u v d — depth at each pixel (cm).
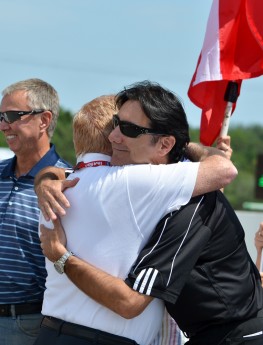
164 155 346
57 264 337
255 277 367
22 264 436
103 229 335
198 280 342
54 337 342
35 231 439
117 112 359
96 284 327
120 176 335
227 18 470
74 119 369
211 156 351
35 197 446
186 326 357
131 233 333
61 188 345
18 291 436
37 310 438
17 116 456
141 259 329
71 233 341
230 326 350
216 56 466
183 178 333
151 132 338
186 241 331
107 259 334
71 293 341
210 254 344
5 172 460
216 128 484
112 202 334
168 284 327
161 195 332
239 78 466
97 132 359
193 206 337
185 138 351
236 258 351
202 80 466
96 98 374
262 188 1100
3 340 438
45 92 466
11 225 441
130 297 324
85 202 338
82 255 339
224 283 346
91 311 336
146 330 343
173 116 341
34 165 457
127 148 345
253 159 5197
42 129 464
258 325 353
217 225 344
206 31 476
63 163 468
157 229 333
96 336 335
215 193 352
